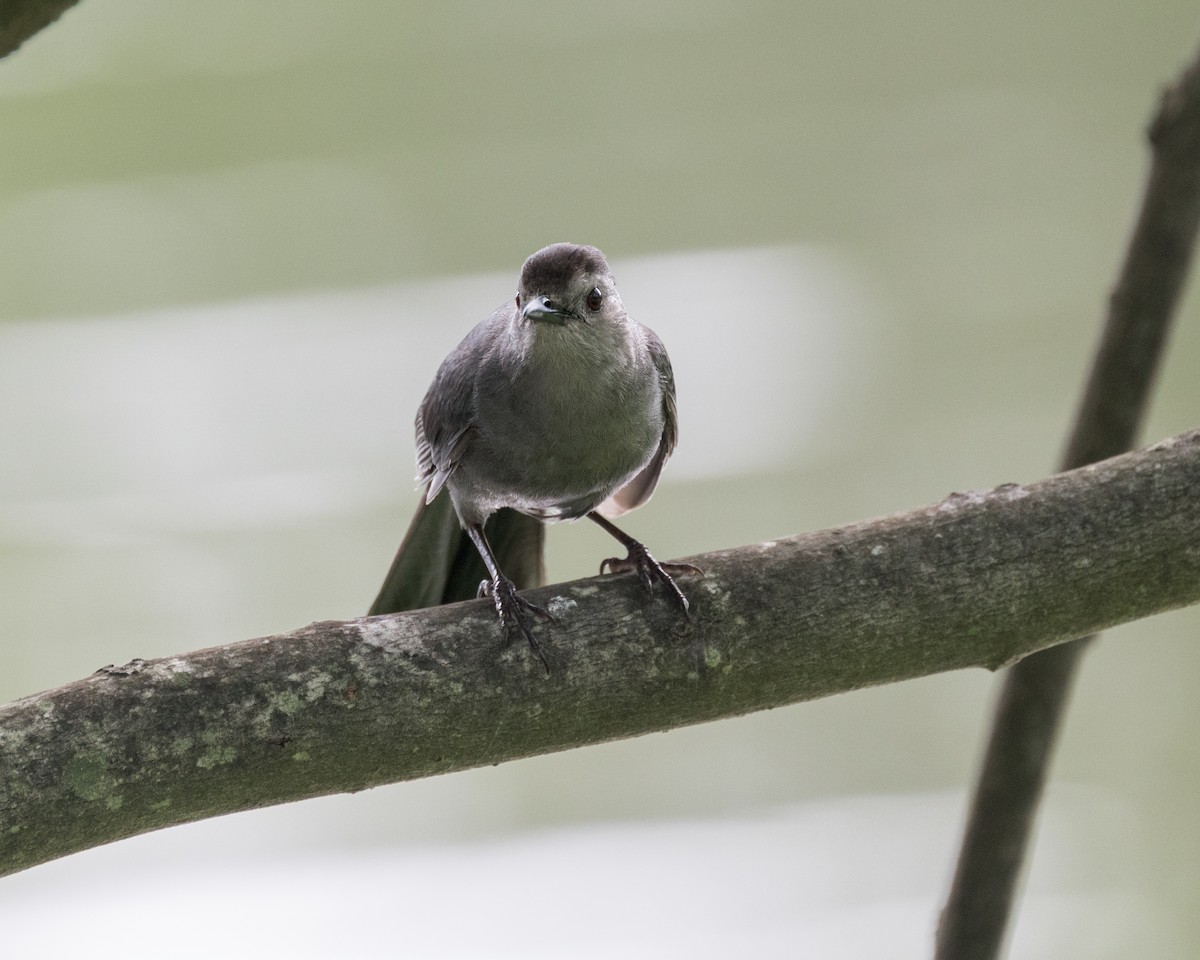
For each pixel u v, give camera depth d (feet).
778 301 46.01
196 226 45.73
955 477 44.01
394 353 44.50
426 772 17.07
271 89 46.44
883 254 46.93
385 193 46.52
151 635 40.16
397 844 37.35
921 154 47.85
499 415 22.29
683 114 47.98
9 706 15.89
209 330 44.78
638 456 23.15
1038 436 44.50
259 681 16.47
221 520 41.96
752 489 43.68
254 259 45.65
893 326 46.01
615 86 47.70
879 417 44.80
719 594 17.74
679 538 42.73
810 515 43.60
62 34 45.52
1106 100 47.98
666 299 46.14
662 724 17.71
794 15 48.29
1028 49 48.93
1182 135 19.92
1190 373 43.88
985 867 20.98
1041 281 46.37
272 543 41.75
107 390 43.86
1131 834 38.75
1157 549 17.79
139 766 15.80
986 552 17.84
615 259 46.73
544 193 46.98
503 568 24.36
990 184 47.50
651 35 48.06
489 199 46.70
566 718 17.34
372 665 16.85
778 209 47.42
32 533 41.57
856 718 39.34
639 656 17.46
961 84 48.85
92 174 45.70
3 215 45.14
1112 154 47.37
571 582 18.08
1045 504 18.06
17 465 42.78
